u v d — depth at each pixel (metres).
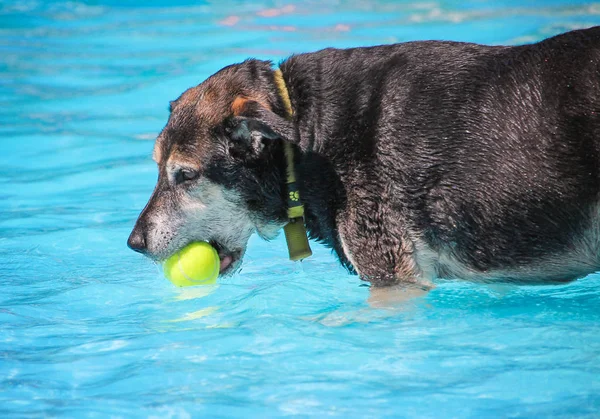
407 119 6.34
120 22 17.89
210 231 6.80
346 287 7.25
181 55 15.30
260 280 7.63
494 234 6.32
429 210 6.34
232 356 5.72
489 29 15.02
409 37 14.92
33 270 7.88
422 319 6.43
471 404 4.92
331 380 5.30
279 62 6.97
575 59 6.17
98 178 10.56
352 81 6.60
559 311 6.55
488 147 6.21
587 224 6.20
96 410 4.99
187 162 6.52
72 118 12.71
